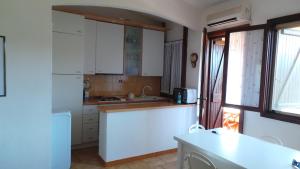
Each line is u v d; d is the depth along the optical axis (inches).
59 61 145.7
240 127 131.0
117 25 173.9
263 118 118.6
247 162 70.5
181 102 161.9
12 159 96.5
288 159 73.9
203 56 161.0
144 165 133.3
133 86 200.5
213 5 149.9
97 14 173.3
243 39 128.3
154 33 192.2
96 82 181.9
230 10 129.2
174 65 188.5
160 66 198.8
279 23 111.0
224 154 76.7
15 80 95.1
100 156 136.6
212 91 165.6
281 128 110.3
